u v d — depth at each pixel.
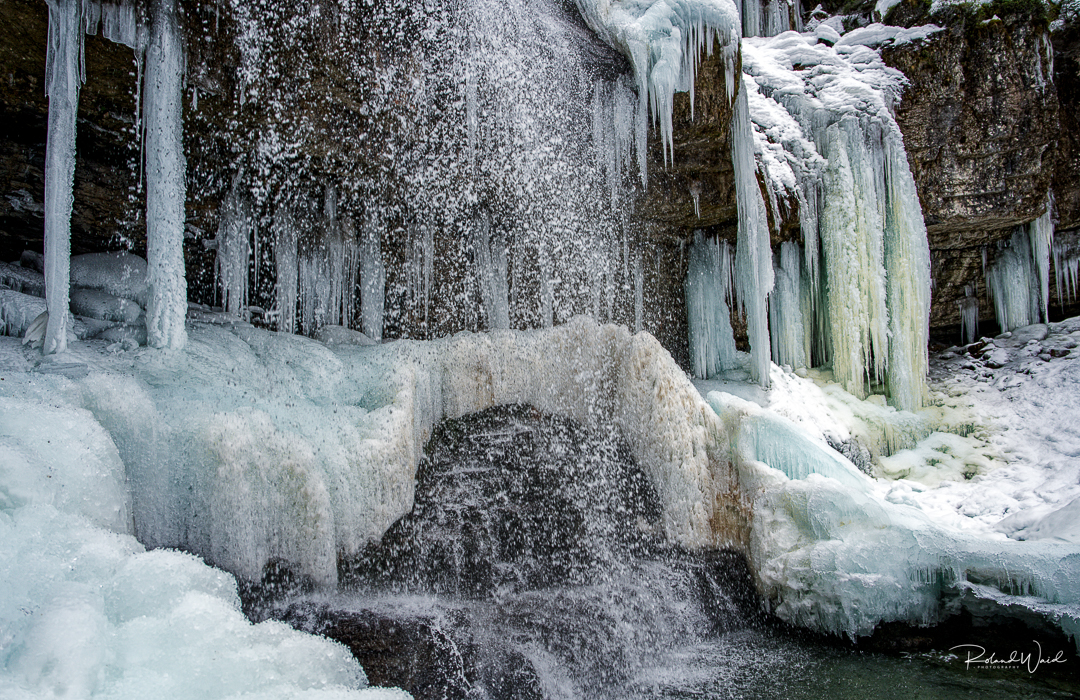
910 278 8.20
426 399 6.34
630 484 6.37
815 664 4.97
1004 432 7.80
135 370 4.93
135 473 4.44
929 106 8.51
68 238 4.83
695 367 8.43
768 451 6.11
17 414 3.89
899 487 7.09
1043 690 4.49
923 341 8.24
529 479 6.28
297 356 5.96
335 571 4.94
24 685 2.82
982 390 8.50
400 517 5.48
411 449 5.73
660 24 6.46
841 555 5.24
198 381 5.12
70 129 4.72
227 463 4.56
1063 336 8.88
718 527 6.04
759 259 7.82
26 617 3.10
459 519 5.79
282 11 4.98
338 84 5.52
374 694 3.79
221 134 5.57
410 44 5.68
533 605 5.30
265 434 4.85
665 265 8.34
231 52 5.07
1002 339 9.38
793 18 10.90
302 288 6.96
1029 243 9.25
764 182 7.91
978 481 7.25
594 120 6.86
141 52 4.82
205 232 6.30
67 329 5.05
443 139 6.34
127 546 3.91
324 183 6.45
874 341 8.18
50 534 3.54
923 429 8.04
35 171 5.44
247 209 6.39
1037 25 8.41
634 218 7.84
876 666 4.92
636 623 5.29
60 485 3.78
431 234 7.46
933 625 5.29
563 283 7.88
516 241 7.74
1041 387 8.16
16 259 6.05
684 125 6.87
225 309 6.54
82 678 2.94
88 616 3.19
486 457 6.35
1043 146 8.51
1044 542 5.19
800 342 8.60
